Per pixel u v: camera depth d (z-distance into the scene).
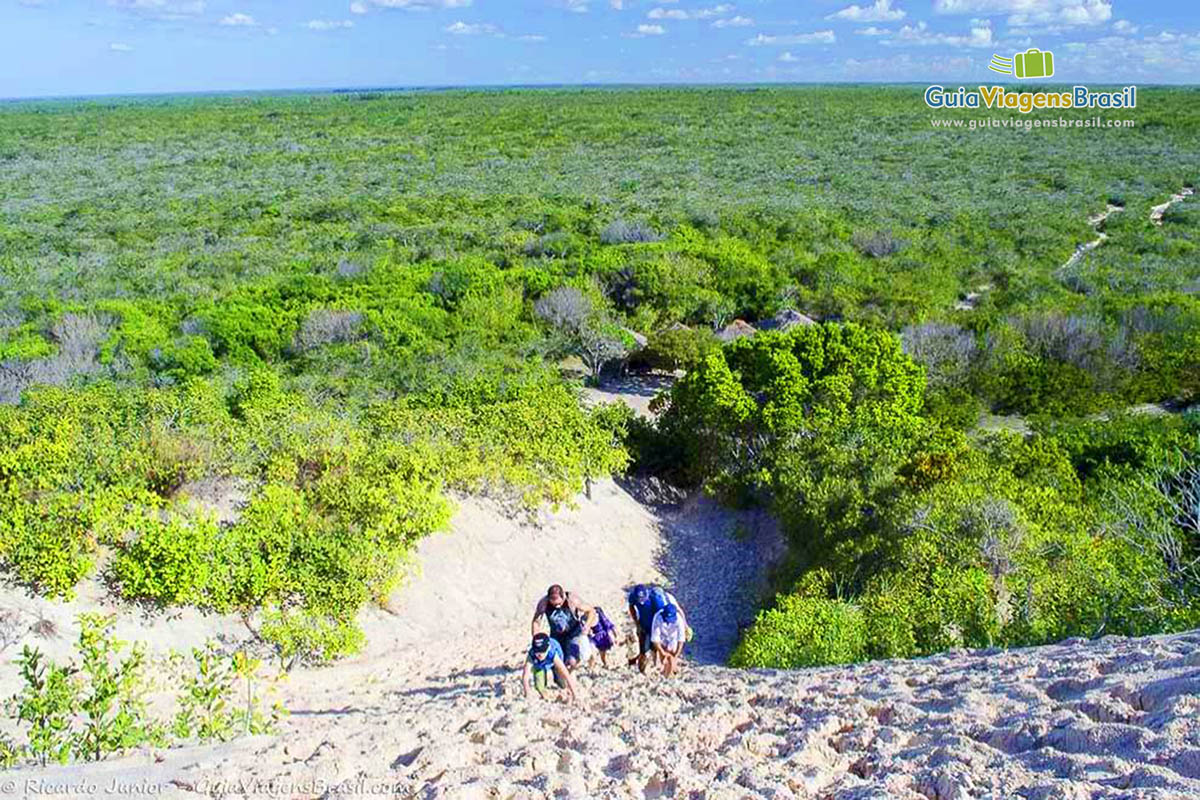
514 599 14.62
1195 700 3.96
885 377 19.62
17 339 30.17
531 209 59.28
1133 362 26.45
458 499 15.85
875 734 4.56
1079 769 3.54
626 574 16.20
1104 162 77.44
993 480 14.49
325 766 4.75
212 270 44.19
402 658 12.53
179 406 17.00
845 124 115.19
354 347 28.08
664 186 71.06
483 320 31.56
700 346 29.77
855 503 14.60
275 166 85.75
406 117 135.00
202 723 6.97
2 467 12.51
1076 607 10.12
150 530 11.55
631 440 20.42
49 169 83.38
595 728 5.51
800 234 48.66
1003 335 27.42
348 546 12.68
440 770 4.70
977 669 6.32
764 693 6.37
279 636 11.30
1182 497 13.42
